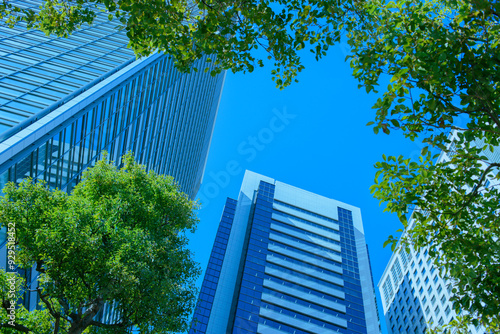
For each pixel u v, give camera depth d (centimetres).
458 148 906
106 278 1289
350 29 1016
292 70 1110
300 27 1040
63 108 2598
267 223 8381
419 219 988
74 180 2864
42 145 2362
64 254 1268
